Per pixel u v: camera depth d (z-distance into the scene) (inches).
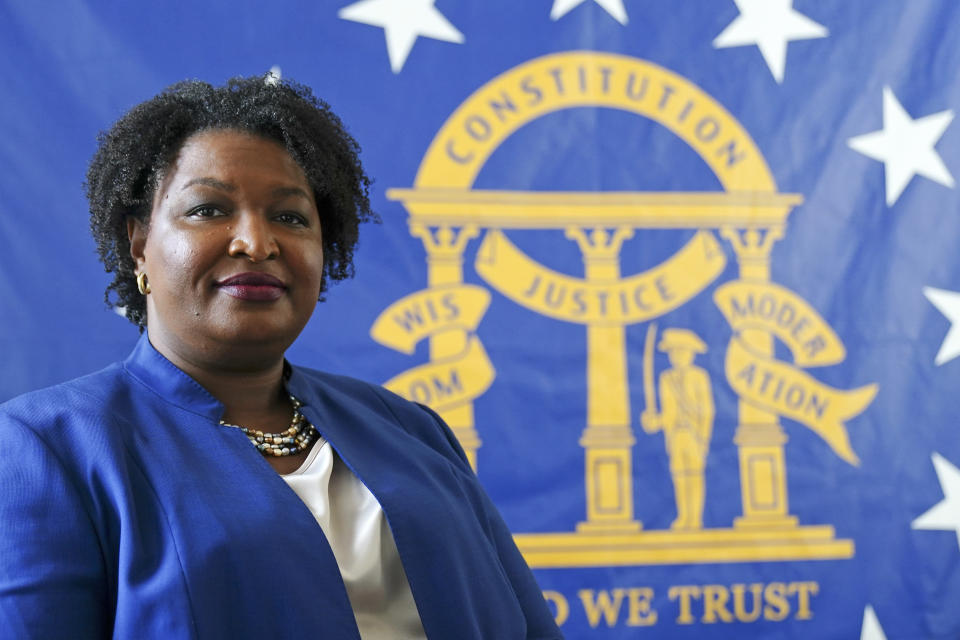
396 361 90.7
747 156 95.5
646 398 92.8
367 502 40.1
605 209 94.2
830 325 95.0
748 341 94.3
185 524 33.8
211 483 35.8
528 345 92.4
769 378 93.9
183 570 32.8
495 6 94.9
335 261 48.1
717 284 94.5
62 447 34.8
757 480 92.8
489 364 91.8
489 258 92.8
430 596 38.7
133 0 89.2
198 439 37.4
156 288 39.5
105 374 39.4
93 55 87.9
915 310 95.3
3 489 33.1
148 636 32.0
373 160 92.0
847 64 96.3
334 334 90.3
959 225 95.2
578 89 95.0
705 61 95.8
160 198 39.8
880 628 92.3
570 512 91.0
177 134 40.5
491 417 91.4
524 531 90.4
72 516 33.2
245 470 36.8
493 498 90.6
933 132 96.2
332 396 44.6
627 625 90.4
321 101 46.9
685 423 92.8
